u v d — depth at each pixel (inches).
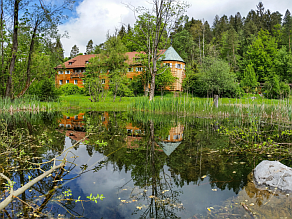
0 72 617.3
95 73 995.9
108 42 1149.7
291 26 2172.7
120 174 116.5
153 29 767.1
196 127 285.6
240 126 289.7
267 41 1766.7
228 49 1948.8
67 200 88.7
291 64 1230.3
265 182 100.9
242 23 2785.4
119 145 182.2
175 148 172.1
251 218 75.1
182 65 1406.3
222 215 77.5
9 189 96.6
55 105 729.6
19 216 76.9
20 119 369.1
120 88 989.2
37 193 94.7
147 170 122.5
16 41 615.5
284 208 80.9
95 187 101.0
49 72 709.9
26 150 164.7
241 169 123.3
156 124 318.0
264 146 169.5
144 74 1241.4
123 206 84.0
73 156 149.4
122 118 402.6
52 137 215.3
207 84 1122.0
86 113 517.0
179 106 492.7
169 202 86.9
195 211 80.2
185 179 109.8
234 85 1120.8
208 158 145.1
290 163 133.3
